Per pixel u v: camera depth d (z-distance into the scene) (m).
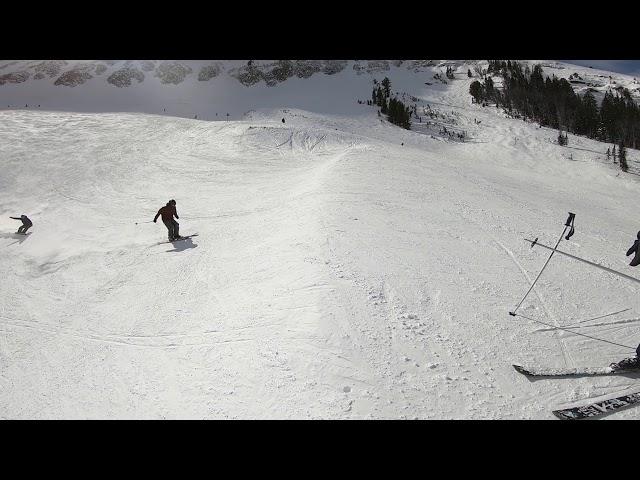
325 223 12.09
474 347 7.13
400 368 6.45
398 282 8.90
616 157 45.22
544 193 24.25
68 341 9.34
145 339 8.80
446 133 51.00
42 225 18.45
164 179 23.69
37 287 12.45
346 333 7.05
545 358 7.03
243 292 9.59
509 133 51.84
